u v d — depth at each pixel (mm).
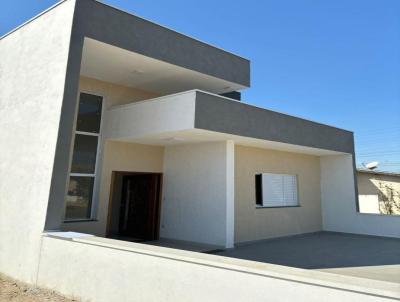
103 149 10203
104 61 8953
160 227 11227
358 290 2871
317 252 9336
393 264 7840
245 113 9172
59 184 6516
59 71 7047
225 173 9672
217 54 10695
